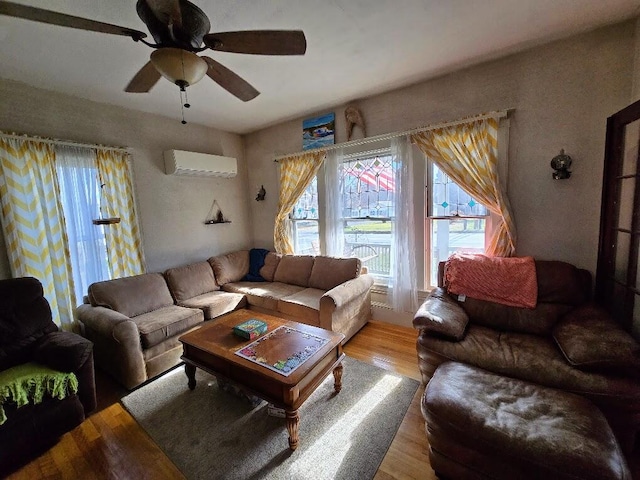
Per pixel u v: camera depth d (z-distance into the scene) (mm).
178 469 1492
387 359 2471
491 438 1144
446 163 2635
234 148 4156
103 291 2541
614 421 1395
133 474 1478
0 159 2221
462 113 2547
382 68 2400
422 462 1483
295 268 3492
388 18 1752
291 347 1854
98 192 2773
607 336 1547
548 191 2279
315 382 1732
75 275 2629
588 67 2051
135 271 3061
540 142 2270
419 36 1961
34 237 2387
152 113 3217
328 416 1811
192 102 2912
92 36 1767
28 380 1617
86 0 1472
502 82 2357
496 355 1711
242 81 1666
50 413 1659
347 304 2725
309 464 1484
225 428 1754
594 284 2146
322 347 1854
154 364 2303
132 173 3061
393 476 1410
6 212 2256
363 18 1741
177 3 1012
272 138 3955
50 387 1659
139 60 2084
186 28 1174
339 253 3473
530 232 2379
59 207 2512
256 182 4258
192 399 2033
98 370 2463
